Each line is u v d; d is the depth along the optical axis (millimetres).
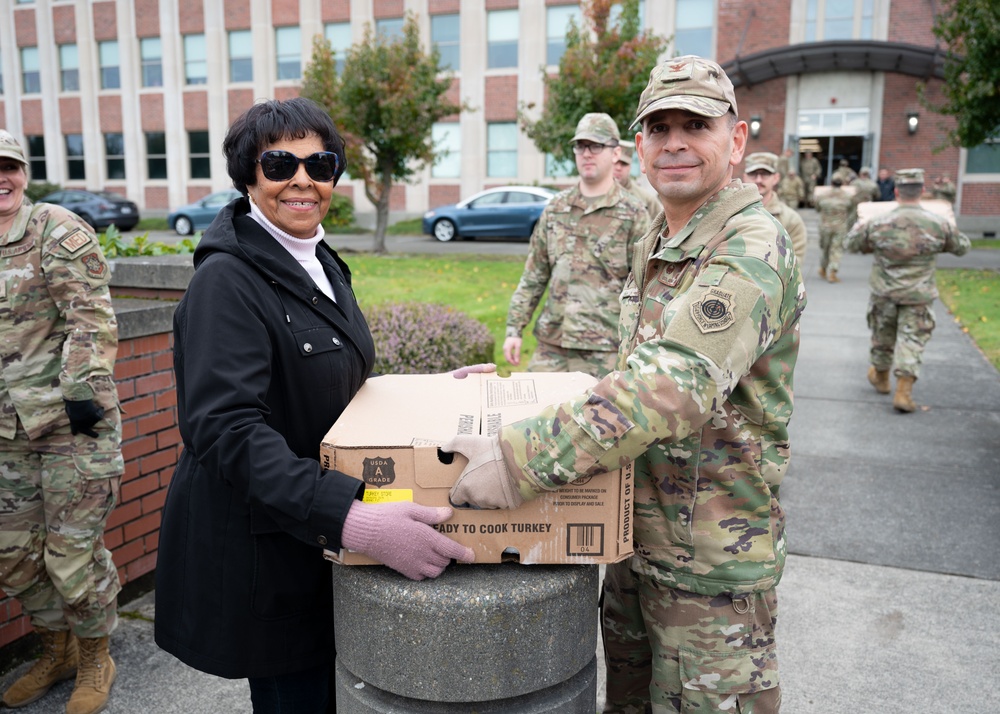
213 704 2791
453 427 1710
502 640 1596
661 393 1528
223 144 1956
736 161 1881
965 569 3744
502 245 19406
